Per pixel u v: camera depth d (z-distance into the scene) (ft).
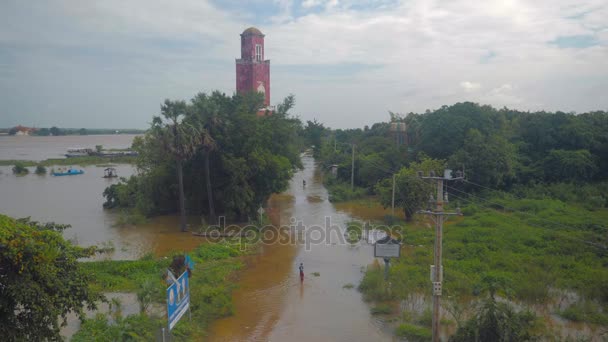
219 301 67.41
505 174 169.58
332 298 73.26
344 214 151.64
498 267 82.89
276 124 156.35
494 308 49.47
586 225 111.75
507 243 98.37
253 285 80.12
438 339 51.90
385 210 157.17
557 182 172.55
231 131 127.65
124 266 82.79
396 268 82.94
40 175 295.07
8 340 33.73
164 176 137.28
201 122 120.88
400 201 132.98
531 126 197.67
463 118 185.06
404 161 196.13
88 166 373.61
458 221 130.82
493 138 170.91
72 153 472.85
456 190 166.09
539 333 56.03
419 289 73.31
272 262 94.73
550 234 103.04
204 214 140.77
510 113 251.19
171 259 87.76
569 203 151.02
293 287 78.95
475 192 169.17
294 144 182.70
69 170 300.61
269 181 133.08
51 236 37.68
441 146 188.14
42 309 34.73
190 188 136.36
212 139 120.26
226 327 61.72
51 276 36.17
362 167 203.82
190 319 59.93
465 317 61.82
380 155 206.80
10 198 188.24
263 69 236.84
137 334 53.72
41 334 36.19
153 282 71.20
